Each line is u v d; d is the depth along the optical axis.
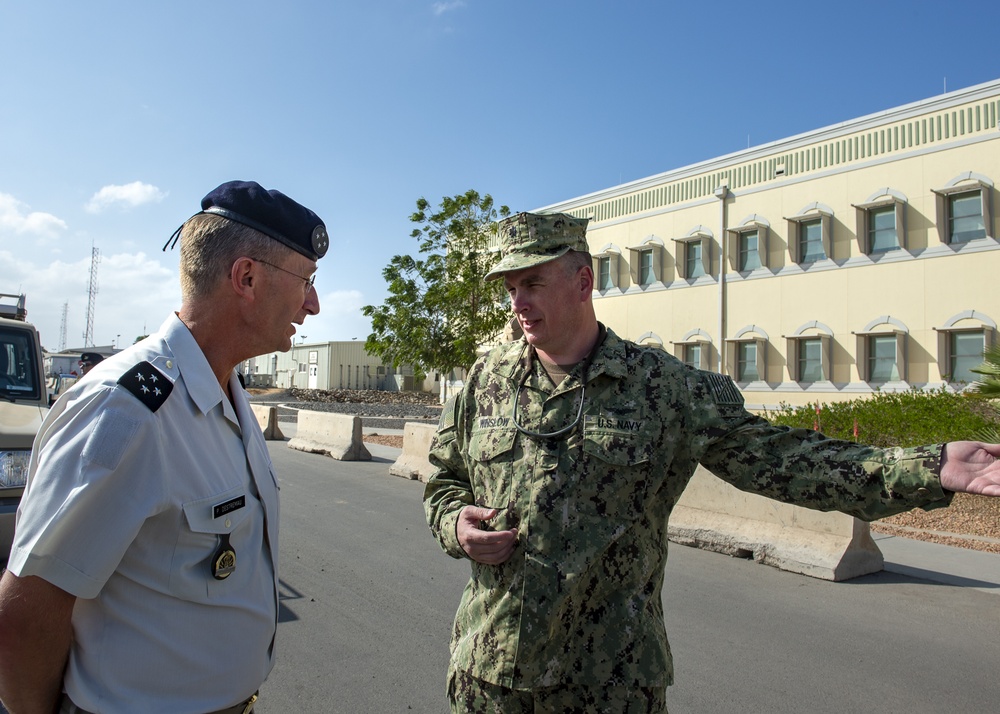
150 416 1.47
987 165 18.59
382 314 14.62
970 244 18.84
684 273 25.62
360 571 5.72
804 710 3.59
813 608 5.08
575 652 1.87
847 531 5.88
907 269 20.05
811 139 22.28
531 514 1.93
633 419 1.96
